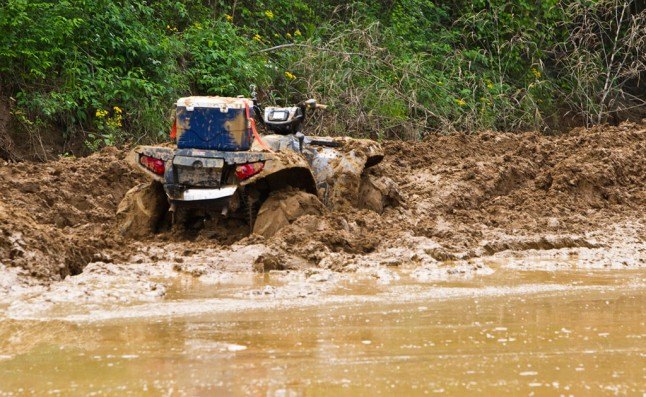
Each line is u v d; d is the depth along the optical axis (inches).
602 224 596.1
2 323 317.4
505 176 667.4
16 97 797.2
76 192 568.4
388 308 354.0
